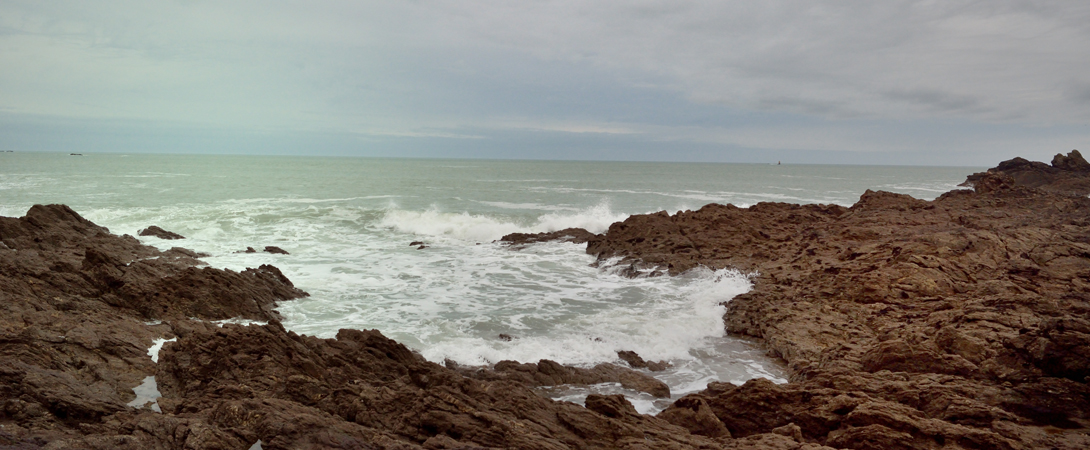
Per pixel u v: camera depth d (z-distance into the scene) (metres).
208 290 19.80
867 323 18.50
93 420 10.62
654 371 16.47
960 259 22.92
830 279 22.44
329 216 42.59
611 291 24.39
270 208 46.06
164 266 23.30
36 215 29.08
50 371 11.98
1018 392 11.02
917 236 25.73
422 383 12.67
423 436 10.28
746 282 24.23
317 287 24.41
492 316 20.67
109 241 27.83
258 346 13.51
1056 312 15.13
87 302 18.44
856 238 29.36
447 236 38.41
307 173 102.19
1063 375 11.02
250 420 10.12
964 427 9.87
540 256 31.83
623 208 55.34
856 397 11.36
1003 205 38.91
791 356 16.72
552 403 11.67
